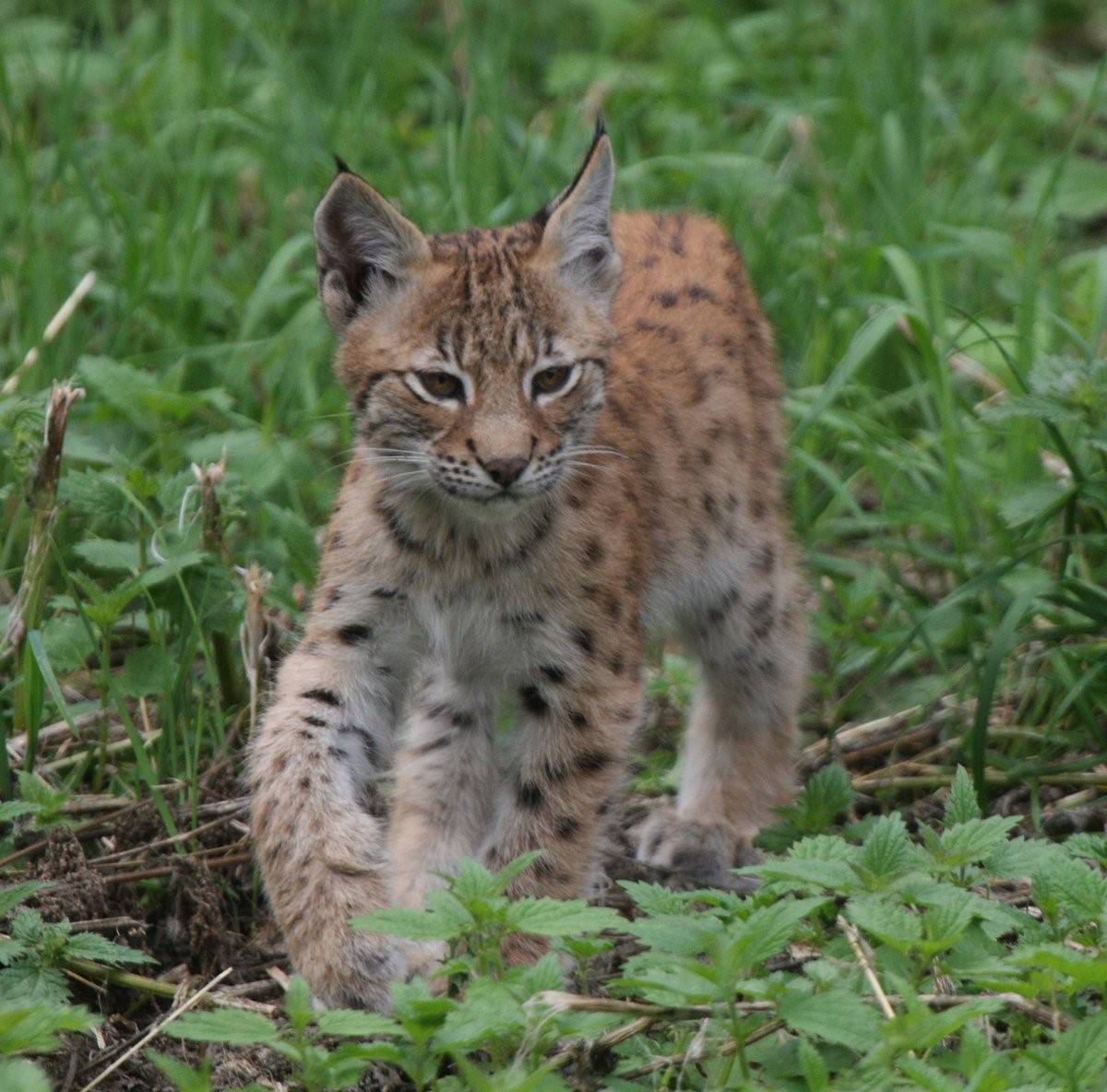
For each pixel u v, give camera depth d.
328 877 8.44
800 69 17.83
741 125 17.47
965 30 19.06
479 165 14.84
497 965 7.46
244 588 10.63
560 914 7.36
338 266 9.57
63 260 13.62
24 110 15.77
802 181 15.84
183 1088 6.83
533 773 9.38
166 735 10.19
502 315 9.31
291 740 8.89
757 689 10.98
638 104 16.41
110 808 9.84
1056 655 10.90
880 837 7.92
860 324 13.86
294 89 15.76
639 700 9.70
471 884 7.51
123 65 16.92
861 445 12.62
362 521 9.39
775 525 11.24
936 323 13.28
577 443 9.55
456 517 9.26
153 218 14.62
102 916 9.00
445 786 10.15
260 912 9.63
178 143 15.82
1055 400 10.77
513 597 9.31
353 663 9.30
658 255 11.37
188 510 11.07
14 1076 6.57
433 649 9.49
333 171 14.90
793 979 7.75
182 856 9.21
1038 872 8.01
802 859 8.09
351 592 9.34
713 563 10.75
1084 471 12.01
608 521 9.57
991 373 13.55
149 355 13.17
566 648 9.36
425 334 9.30
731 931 7.44
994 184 16.30
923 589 12.23
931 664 11.89
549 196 14.75
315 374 13.51
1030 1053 6.79
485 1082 6.65
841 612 12.46
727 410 10.85
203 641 10.43
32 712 10.00
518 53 18.53
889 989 7.59
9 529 11.40
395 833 10.12
